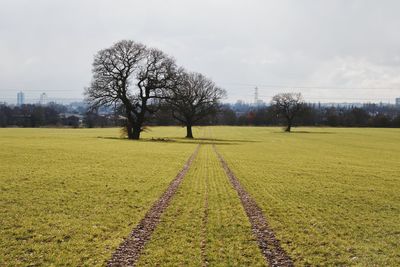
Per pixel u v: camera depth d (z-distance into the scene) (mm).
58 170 30203
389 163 48906
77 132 113250
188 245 13945
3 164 32156
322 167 41594
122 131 89812
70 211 18172
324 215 19297
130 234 15062
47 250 13039
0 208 18062
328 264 12633
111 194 22312
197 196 22812
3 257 12297
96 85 76625
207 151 58844
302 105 158750
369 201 23203
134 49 76875
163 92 79438
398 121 197875
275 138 112125
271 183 29109
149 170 33406
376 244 14789
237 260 12688
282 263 12594
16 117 172125
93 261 12219
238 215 18562
